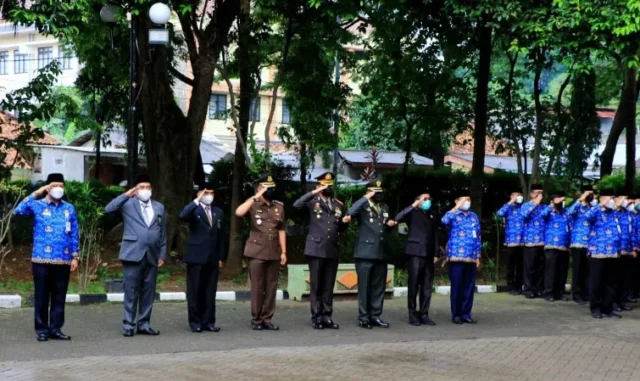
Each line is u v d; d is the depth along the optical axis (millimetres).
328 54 18469
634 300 16188
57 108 22016
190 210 11102
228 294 14516
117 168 36781
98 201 19203
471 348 10453
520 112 24500
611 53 14031
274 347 10156
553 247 15750
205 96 18516
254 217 11500
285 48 17109
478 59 21281
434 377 8719
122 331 10914
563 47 14211
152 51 16594
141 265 10633
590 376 9031
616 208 14289
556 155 25578
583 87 26266
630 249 14477
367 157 29562
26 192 19156
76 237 10336
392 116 22812
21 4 14367
